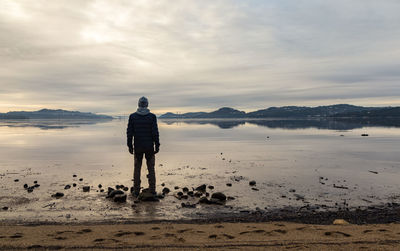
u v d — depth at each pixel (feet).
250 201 27.50
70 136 133.28
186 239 14.64
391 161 53.26
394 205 26.02
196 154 65.26
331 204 26.48
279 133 157.89
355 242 13.61
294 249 12.62
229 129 216.33
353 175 40.04
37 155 62.69
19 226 18.62
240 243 13.62
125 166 48.03
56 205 25.61
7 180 36.06
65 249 12.75
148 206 25.77
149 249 12.74
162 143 96.53
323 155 62.95
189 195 29.84
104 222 21.02
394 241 13.73
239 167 47.09
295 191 31.30
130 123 30.25
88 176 39.24
